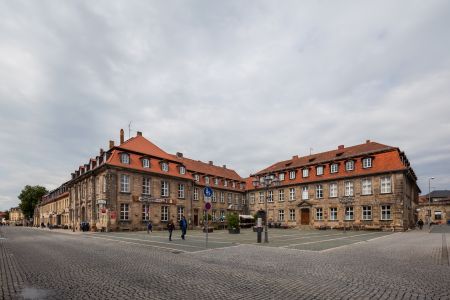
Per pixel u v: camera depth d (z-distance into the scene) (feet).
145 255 49.32
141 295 24.81
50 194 299.58
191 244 67.97
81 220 169.17
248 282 29.22
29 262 41.81
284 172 187.32
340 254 50.19
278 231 136.67
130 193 140.97
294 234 109.91
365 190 145.28
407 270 35.12
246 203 216.13
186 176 169.58
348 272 34.01
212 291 25.98
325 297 24.14
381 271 34.55
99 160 150.71
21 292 25.67
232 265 39.19
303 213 172.96
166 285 28.09
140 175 146.51
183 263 40.91
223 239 82.84
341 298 23.88
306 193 172.14
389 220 134.92
